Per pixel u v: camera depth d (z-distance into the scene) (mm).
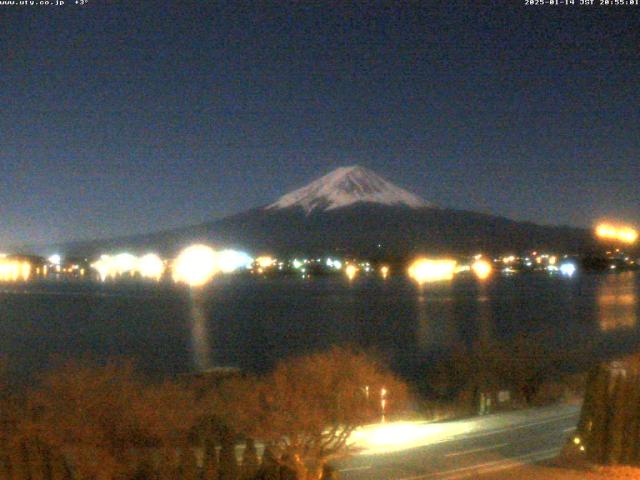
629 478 17312
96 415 14836
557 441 23094
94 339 62500
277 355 48875
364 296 124188
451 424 26422
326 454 16125
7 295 137125
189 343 59000
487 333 55812
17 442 13930
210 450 14891
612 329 57344
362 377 17406
